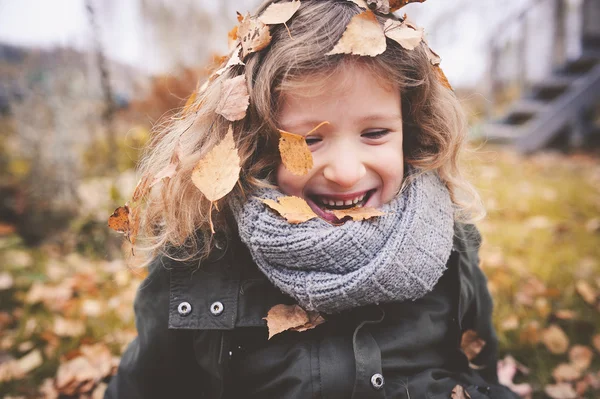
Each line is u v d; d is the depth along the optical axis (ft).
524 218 4.40
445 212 1.56
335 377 1.43
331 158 1.35
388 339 1.52
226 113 1.38
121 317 2.83
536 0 9.33
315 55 1.31
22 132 4.83
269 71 1.36
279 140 1.36
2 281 3.18
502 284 2.98
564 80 8.52
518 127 8.59
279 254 1.38
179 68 6.47
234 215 1.49
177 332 1.60
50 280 3.29
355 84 1.32
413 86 1.48
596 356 2.40
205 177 1.33
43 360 2.51
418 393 1.49
